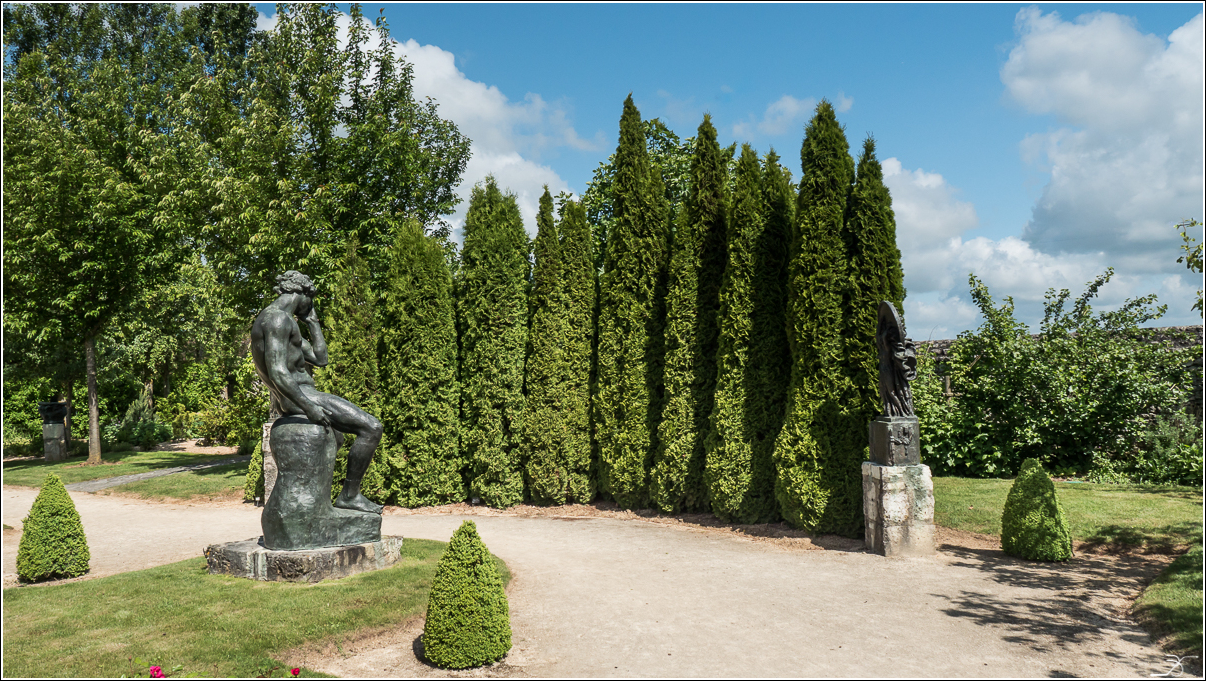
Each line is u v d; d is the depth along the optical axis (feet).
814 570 28.12
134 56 82.07
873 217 33.55
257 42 80.79
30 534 27.89
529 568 29.07
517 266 46.96
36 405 98.84
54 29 80.18
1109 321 47.93
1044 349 46.06
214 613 21.38
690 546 33.40
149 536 37.63
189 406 118.73
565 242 46.32
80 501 52.24
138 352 90.74
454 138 66.03
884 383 31.27
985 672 17.74
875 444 31.30
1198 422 43.96
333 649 19.39
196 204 55.67
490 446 45.68
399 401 46.55
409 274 46.62
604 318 44.73
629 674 17.85
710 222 41.42
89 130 66.59
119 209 66.13
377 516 27.89
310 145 59.00
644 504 43.70
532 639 20.58
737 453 37.63
